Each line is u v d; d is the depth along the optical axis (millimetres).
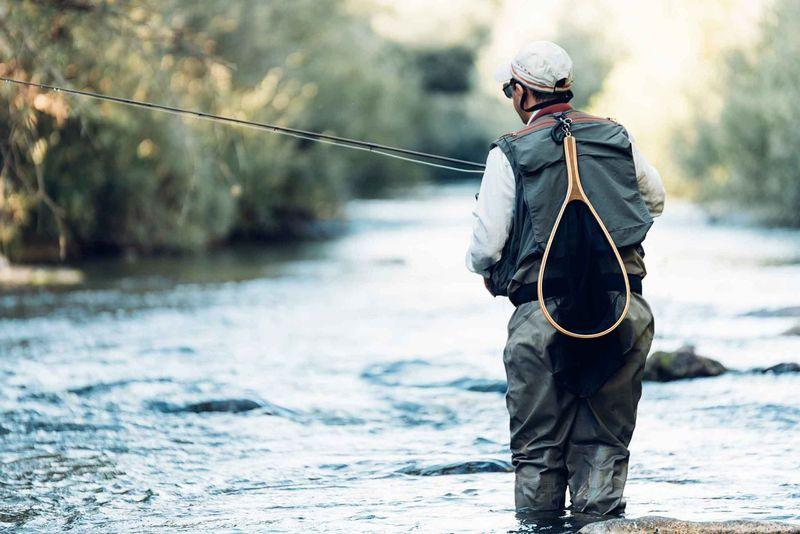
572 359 11633
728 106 69375
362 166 118375
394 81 137375
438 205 106125
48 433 17844
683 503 12461
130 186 56719
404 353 27188
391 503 12938
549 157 11758
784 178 66688
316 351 27828
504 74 12617
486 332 31109
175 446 16797
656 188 12406
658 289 38750
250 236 72375
